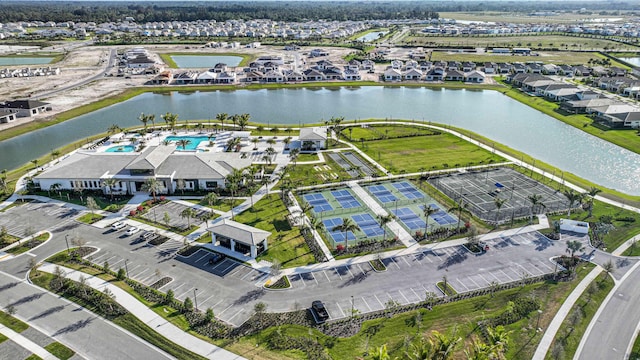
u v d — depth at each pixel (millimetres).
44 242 90875
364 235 94188
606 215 100875
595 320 68562
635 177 129625
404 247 89438
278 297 74188
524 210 103750
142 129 168375
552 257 85562
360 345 63375
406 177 124000
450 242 91062
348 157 139750
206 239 92375
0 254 86562
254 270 81688
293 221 99938
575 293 74750
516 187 117000
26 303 72438
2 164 140250
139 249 88562
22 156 147000
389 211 105000
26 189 115938
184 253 87125
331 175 125688
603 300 73125
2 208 105812
